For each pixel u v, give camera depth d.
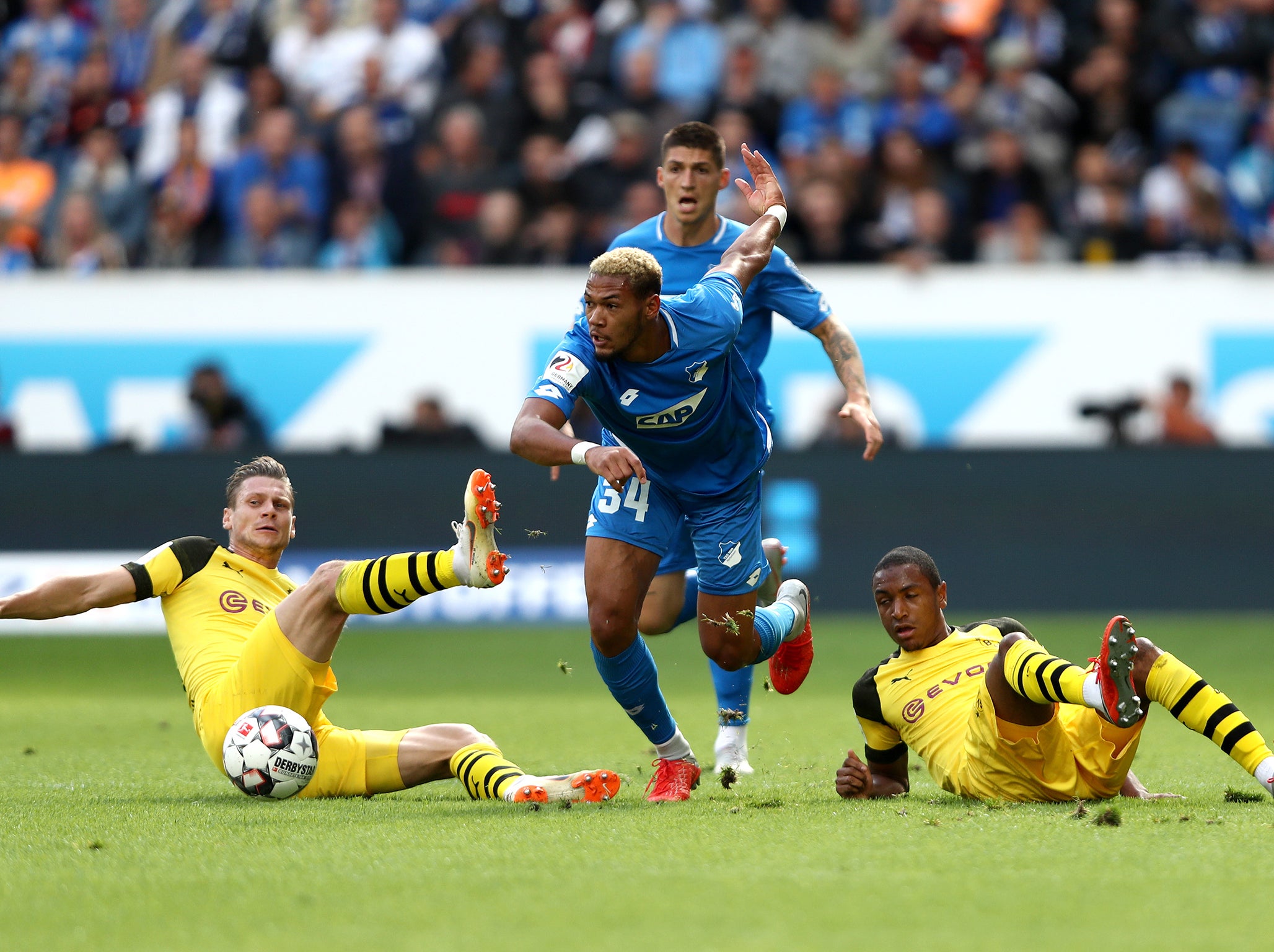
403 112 53.91
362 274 46.84
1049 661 14.30
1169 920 9.91
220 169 52.31
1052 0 57.28
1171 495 44.03
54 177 55.12
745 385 17.59
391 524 44.16
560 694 33.31
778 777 19.36
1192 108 54.69
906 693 16.20
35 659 40.31
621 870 11.73
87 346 46.59
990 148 51.59
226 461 44.06
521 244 49.88
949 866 11.69
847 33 55.03
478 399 46.78
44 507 43.97
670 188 20.78
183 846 13.07
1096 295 46.25
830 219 48.19
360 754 16.64
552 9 56.12
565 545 44.81
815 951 9.15
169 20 57.31
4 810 15.61
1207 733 15.09
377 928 9.91
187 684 17.08
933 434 46.41
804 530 44.19
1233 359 46.06
